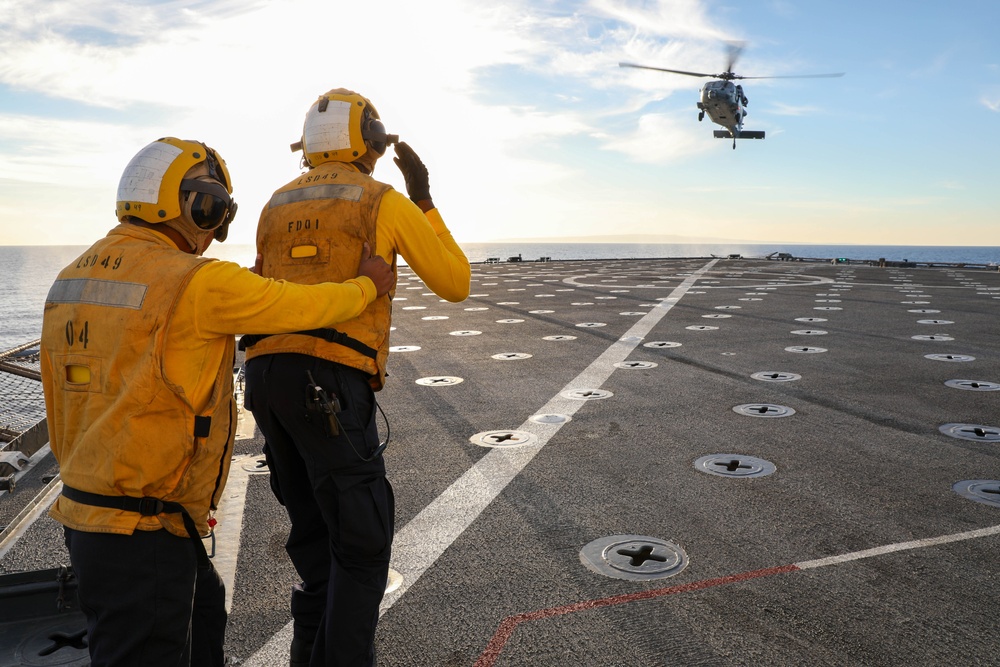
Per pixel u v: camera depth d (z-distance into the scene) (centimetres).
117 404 169
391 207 221
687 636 259
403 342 991
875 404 603
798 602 282
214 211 192
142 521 172
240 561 326
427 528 360
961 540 338
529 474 439
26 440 537
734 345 923
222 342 181
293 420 211
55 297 182
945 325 1098
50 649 211
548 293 1780
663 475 434
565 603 284
